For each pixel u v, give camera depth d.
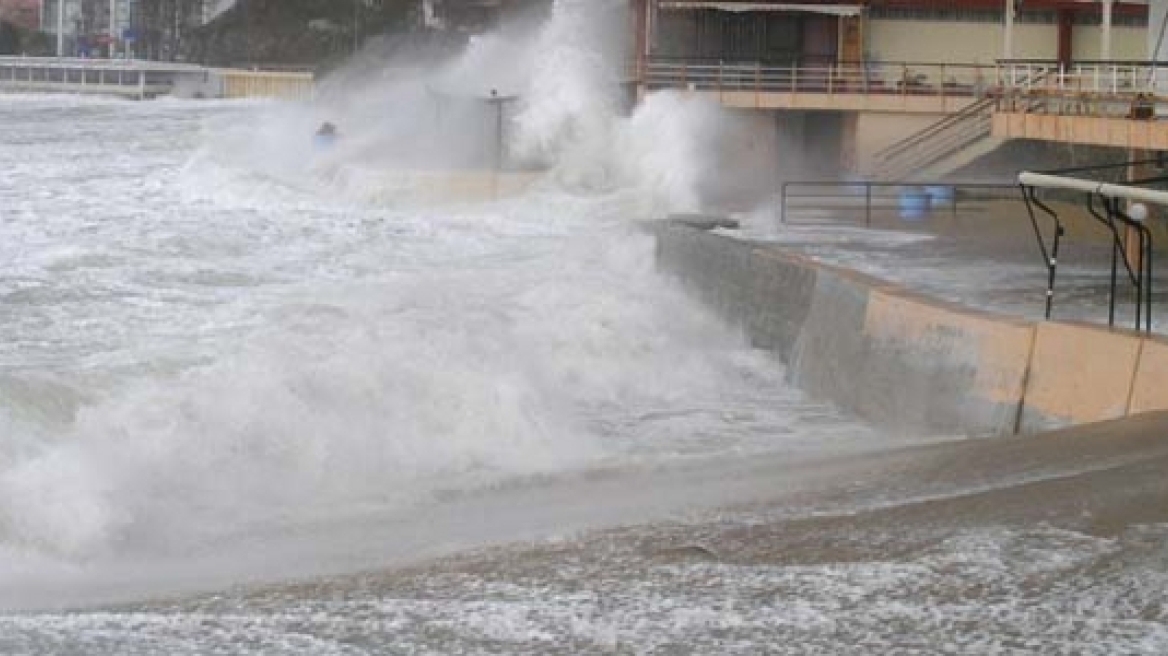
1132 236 30.19
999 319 21.66
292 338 24.75
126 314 28.02
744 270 29.48
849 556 13.76
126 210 45.06
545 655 11.32
